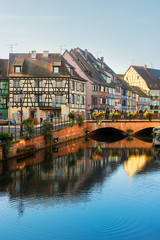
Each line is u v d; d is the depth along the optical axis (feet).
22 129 87.10
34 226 39.96
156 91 306.14
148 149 107.55
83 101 187.21
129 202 48.55
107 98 220.43
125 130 146.72
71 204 47.37
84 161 82.99
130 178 63.93
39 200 49.06
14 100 163.53
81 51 223.71
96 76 212.43
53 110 163.22
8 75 163.32
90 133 150.20
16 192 53.06
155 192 53.62
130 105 270.46
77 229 39.22
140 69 308.81
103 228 39.32
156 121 143.74
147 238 37.06
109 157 90.02
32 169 70.54
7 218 42.24
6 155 74.69
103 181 61.26
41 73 164.45
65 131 118.52
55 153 93.30
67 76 162.30
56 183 59.31
